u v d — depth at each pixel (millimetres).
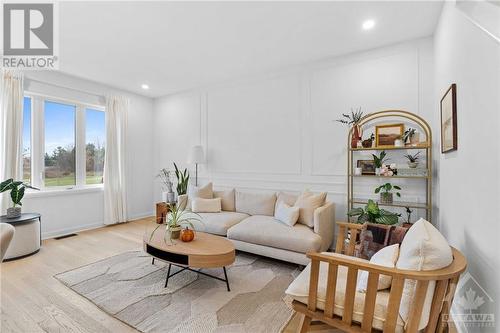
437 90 2580
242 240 2893
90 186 4410
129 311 1917
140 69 3771
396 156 2996
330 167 3420
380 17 2447
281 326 1755
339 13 2377
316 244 2523
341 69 3326
